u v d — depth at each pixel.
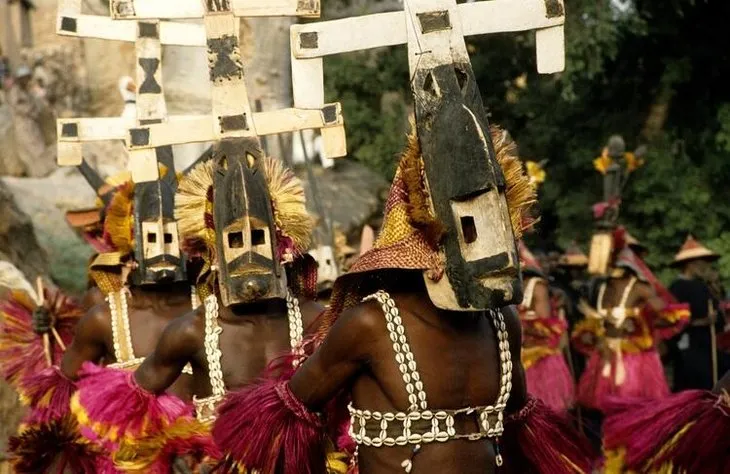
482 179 5.91
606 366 16.05
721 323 17.41
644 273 16.19
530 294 15.38
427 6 6.32
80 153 9.66
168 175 9.80
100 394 8.01
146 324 9.92
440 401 6.37
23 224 17.75
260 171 7.97
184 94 20.62
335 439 7.30
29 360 11.67
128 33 9.62
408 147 6.29
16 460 9.77
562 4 6.54
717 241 24.23
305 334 8.27
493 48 26.36
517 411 6.83
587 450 7.15
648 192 24.55
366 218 21.70
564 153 25.91
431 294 6.15
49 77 24.73
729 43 25.30
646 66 25.67
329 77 25.77
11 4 28.83
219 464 7.08
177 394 9.09
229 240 7.88
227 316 8.16
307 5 8.03
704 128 25.42
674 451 8.21
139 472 8.09
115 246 10.10
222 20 8.01
